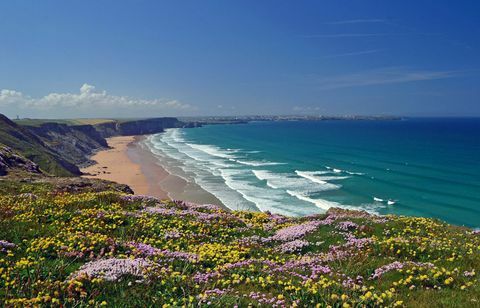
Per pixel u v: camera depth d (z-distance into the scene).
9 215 16.25
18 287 9.27
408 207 57.41
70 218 16.50
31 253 11.35
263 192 68.12
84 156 135.50
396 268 11.12
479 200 61.38
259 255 13.83
